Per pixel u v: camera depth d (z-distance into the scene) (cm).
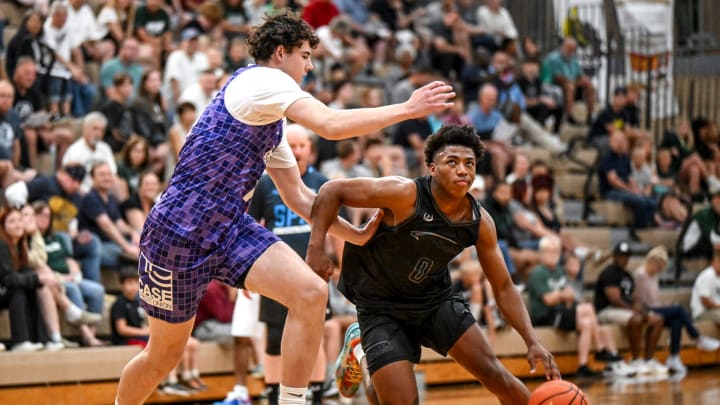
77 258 823
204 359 808
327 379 815
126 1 1113
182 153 415
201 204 407
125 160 932
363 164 1045
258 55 425
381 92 1234
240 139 409
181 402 796
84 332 789
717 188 1315
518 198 1073
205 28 1158
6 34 1060
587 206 1206
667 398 779
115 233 845
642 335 1027
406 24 1389
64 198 840
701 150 1362
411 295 459
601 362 1006
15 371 730
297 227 662
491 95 1180
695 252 1186
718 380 941
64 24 1034
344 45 1250
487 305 933
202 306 821
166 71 1062
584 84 1392
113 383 776
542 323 984
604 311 1042
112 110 968
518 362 963
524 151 1238
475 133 434
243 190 415
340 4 1337
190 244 407
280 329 686
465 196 444
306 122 397
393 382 443
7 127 852
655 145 1390
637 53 1471
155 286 417
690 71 1482
